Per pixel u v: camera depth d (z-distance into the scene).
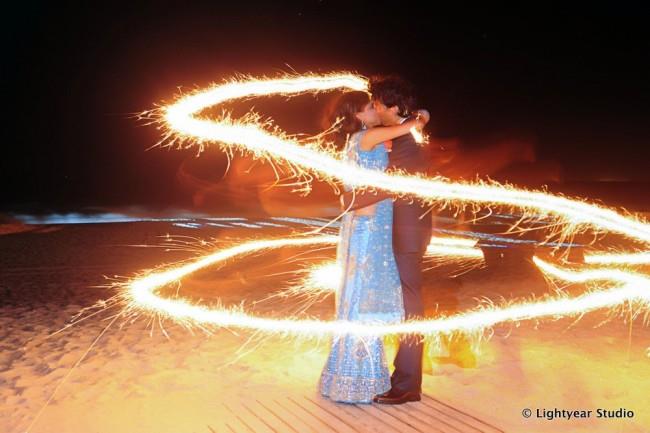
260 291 7.50
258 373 4.41
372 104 3.88
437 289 7.18
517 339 5.20
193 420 3.58
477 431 3.42
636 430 3.44
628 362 4.59
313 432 3.41
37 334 5.53
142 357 4.80
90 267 9.83
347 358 3.83
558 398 3.90
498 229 14.22
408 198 3.78
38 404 3.84
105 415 3.66
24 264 10.23
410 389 3.81
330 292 7.37
